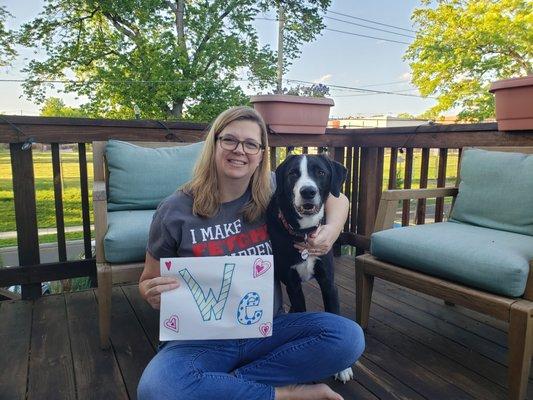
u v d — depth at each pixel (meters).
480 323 2.08
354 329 1.25
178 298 1.19
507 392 1.45
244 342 1.26
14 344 1.84
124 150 2.24
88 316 2.15
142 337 1.92
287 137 2.96
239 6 13.07
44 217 8.87
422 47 11.89
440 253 1.62
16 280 2.35
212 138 1.26
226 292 1.21
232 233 1.30
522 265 1.40
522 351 1.35
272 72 13.70
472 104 11.29
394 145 2.87
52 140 2.34
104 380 1.57
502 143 2.18
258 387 1.13
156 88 12.18
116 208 2.22
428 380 1.57
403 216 2.96
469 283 1.54
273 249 1.53
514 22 10.02
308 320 1.28
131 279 1.76
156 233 1.28
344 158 3.36
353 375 1.60
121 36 12.69
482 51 10.84
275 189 1.60
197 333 1.20
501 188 1.92
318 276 1.64
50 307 2.26
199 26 12.76
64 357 1.73
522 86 1.97
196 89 12.23
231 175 1.24
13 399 1.45
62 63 12.68
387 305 2.30
